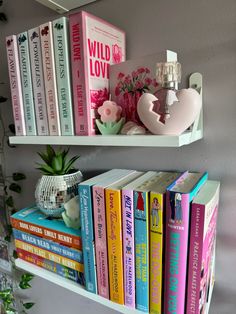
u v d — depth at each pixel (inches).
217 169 21.2
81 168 28.9
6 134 35.0
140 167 24.8
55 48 19.5
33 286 39.3
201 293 17.1
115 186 18.9
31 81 21.6
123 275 19.1
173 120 15.8
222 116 20.3
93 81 19.4
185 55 20.8
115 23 23.4
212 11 19.3
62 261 22.5
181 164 22.7
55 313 37.8
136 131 17.8
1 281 43.8
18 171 35.4
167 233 16.8
